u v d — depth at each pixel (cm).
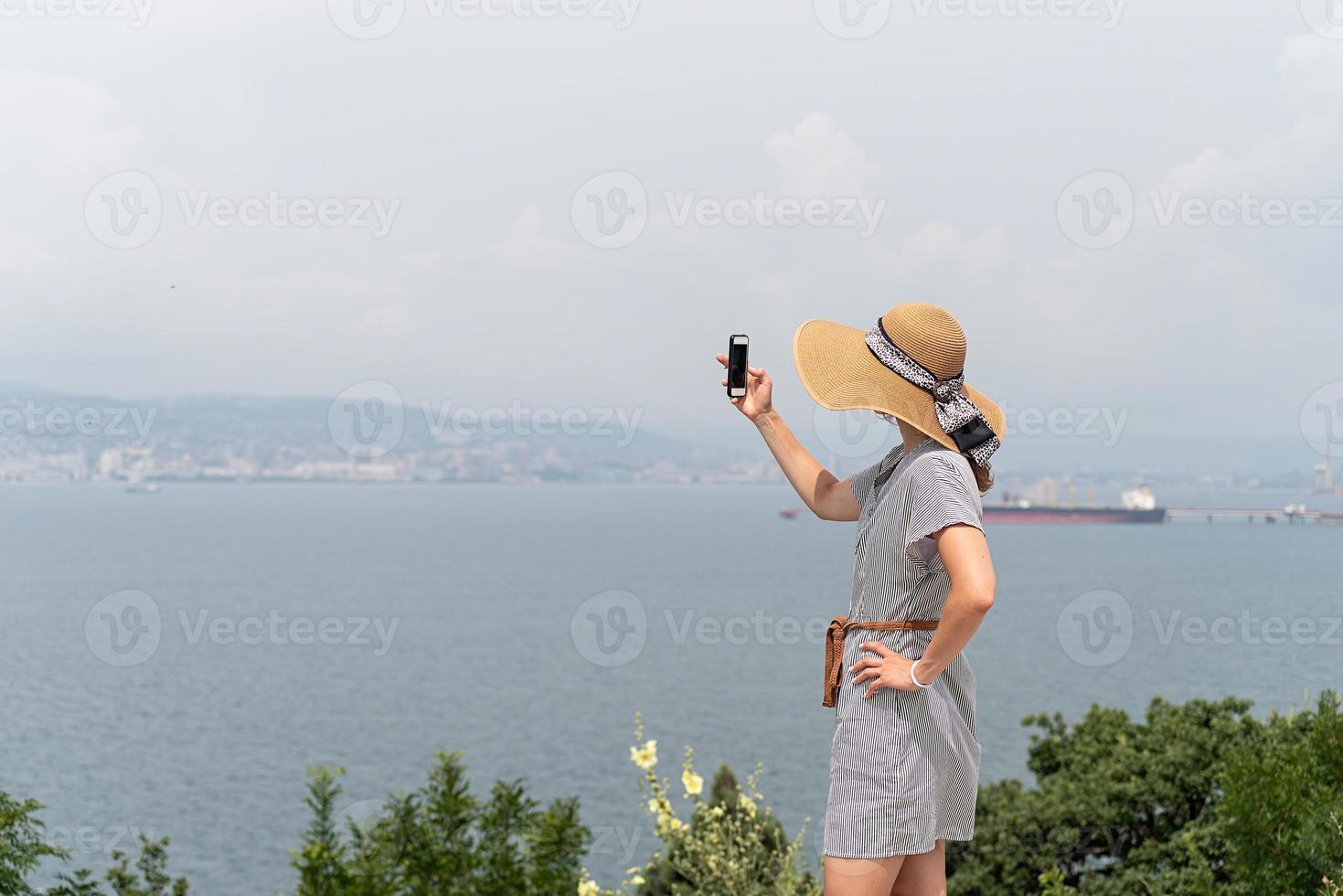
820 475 311
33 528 14812
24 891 436
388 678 6228
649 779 454
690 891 450
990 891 588
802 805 2958
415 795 459
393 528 16562
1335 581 5281
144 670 6519
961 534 246
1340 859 343
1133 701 3709
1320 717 401
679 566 10581
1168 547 9669
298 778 3919
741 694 5284
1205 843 526
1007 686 4438
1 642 6756
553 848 452
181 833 3186
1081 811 583
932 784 257
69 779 3875
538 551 12650
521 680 6016
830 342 281
